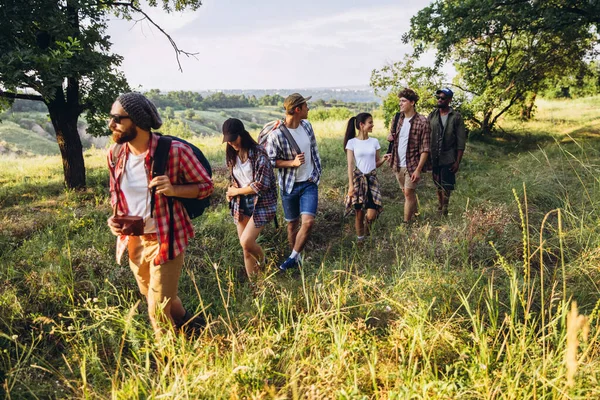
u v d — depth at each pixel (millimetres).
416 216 5777
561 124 19141
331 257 4926
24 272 3945
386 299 3133
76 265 4262
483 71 16250
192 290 3988
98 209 6359
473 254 4203
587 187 5863
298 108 4469
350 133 5320
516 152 13297
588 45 14898
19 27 6660
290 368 2582
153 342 2916
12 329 3225
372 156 5227
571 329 1788
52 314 3535
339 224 5984
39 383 2674
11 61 6051
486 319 3135
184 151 2713
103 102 8344
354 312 3273
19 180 9406
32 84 6492
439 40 13727
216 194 7203
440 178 6121
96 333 3092
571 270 3551
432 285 3434
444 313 3117
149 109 2561
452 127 5988
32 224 5633
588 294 3285
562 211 5141
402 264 4156
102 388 2607
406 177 5672
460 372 2500
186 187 2742
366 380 2537
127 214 2791
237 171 4199
